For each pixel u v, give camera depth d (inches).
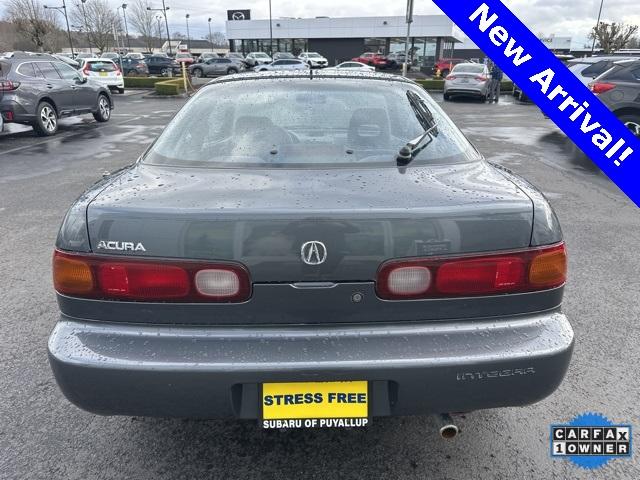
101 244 66.2
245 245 64.3
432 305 67.2
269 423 67.0
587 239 189.2
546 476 81.4
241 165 81.7
